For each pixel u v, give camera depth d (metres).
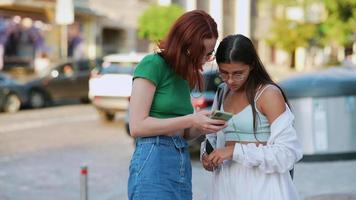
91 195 9.77
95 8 36.78
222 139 4.19
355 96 11.76
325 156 11.73
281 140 3.95
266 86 4.02
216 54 3.98
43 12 32.00
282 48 52.69
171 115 3.98
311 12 43.09
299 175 10.55
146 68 3.89
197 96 5.40
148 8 38.22
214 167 4.18
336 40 40.25
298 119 11.77
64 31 33.62
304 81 12.02
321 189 9.36
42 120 20.45
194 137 4.23
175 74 3.97
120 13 39.12
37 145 15.14
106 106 19.27
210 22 3.90
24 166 12.34
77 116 21.78
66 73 25.78
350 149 11.80
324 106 11.69
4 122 19.80
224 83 4.37
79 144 15.32
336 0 37.47
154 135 3.91
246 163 3.97
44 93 24.70
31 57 31.77
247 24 55.25
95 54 36.69
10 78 23.73
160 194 3.92
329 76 12.27
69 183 10.75
